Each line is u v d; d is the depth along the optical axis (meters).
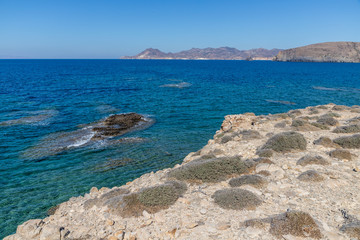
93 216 10.49
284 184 12.14
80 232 9.23
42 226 9.99
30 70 153.25
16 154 24.97
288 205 10.16
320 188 11.54
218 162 14.20
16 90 66.00
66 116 41.06
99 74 128.00
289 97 62.25
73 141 29.14
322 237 7.80
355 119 28.08
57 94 62.06
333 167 14.30
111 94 64.88
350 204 9.91
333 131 23.56
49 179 19.94
